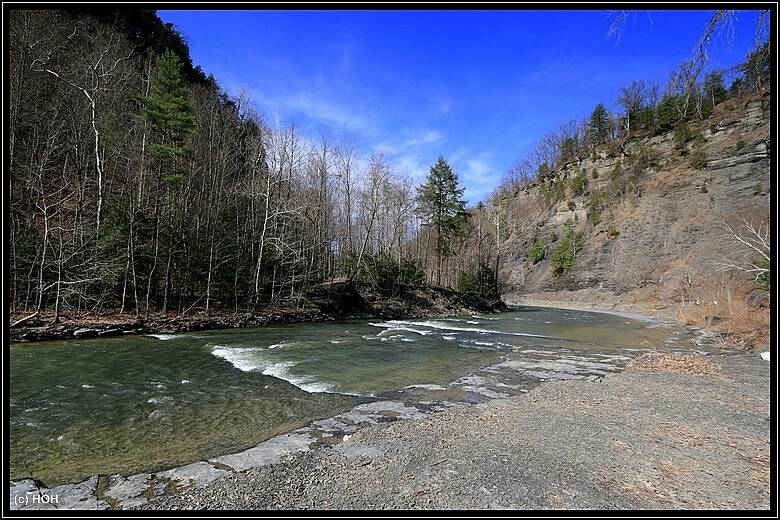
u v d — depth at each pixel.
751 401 8.09
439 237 45.06
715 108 53.50
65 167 20.73
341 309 30.48
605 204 60.38
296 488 4.56
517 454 5.47
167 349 14.35
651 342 18.27
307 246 31.69
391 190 41.53
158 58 25.89
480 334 21.27
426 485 4.59
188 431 6.82
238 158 31.70
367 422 7.14
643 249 51.12
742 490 4.40
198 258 22.88
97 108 21.97
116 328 16.92
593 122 77.50
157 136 23.56
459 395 9.12
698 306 29.62
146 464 5.43
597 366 12.42
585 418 7.07
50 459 5.61
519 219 76.50
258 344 16.20
